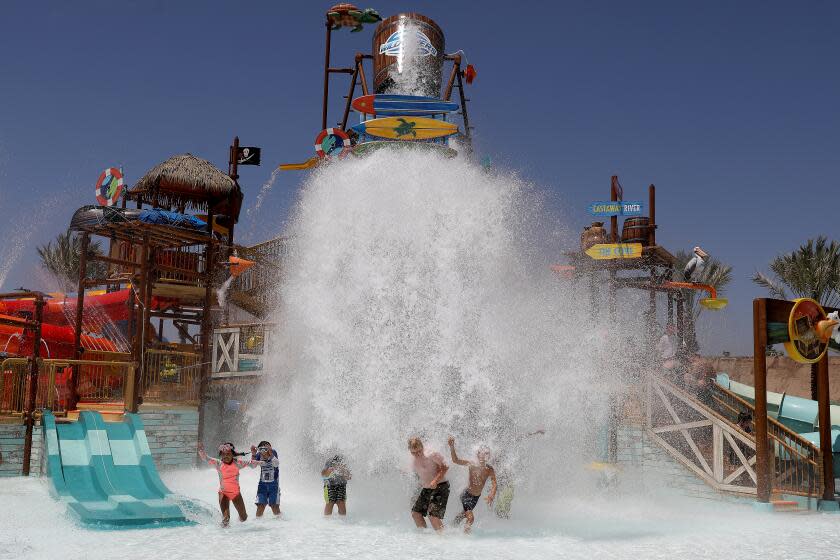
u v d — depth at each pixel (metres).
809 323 14.50
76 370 16.41
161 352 17.17
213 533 10.24
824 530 11.56
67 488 12.22
